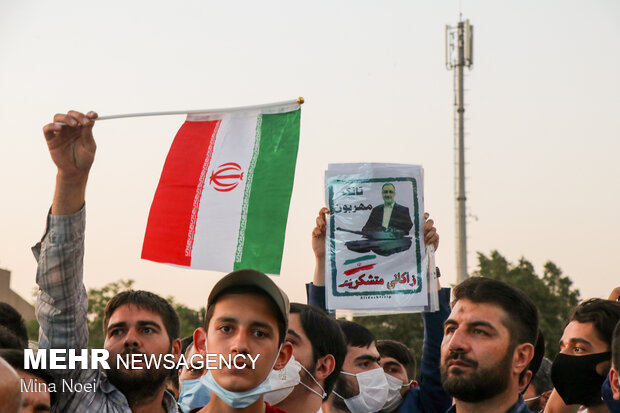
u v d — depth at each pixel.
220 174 6.56
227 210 6.52
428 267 6.60
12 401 3.05
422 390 6.54
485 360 4.85
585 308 5.72
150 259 6.54
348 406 6.81
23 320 5.97
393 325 29.53
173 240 6.53
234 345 4.54
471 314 4.93
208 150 6.60
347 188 6.70
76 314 5.15
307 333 6.08
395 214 6.66
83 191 5.04
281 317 4.64
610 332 5.56
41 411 4.73
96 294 24.39
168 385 7.36
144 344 5.61
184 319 25.56
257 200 6.51
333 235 6.66
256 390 4.58
